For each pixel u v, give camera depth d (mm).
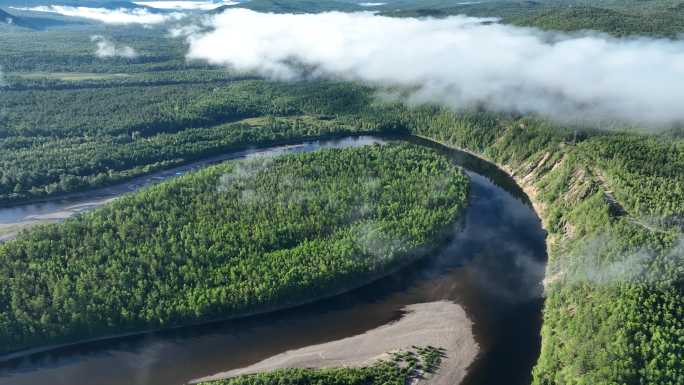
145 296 173250
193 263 185750
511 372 150875
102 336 167875
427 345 160875
